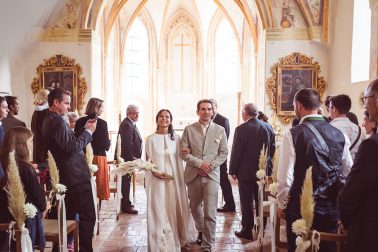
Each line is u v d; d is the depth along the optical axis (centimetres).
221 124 741
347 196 230
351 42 901
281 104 1072
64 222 377
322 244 325
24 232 295
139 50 1859
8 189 306
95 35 1112
